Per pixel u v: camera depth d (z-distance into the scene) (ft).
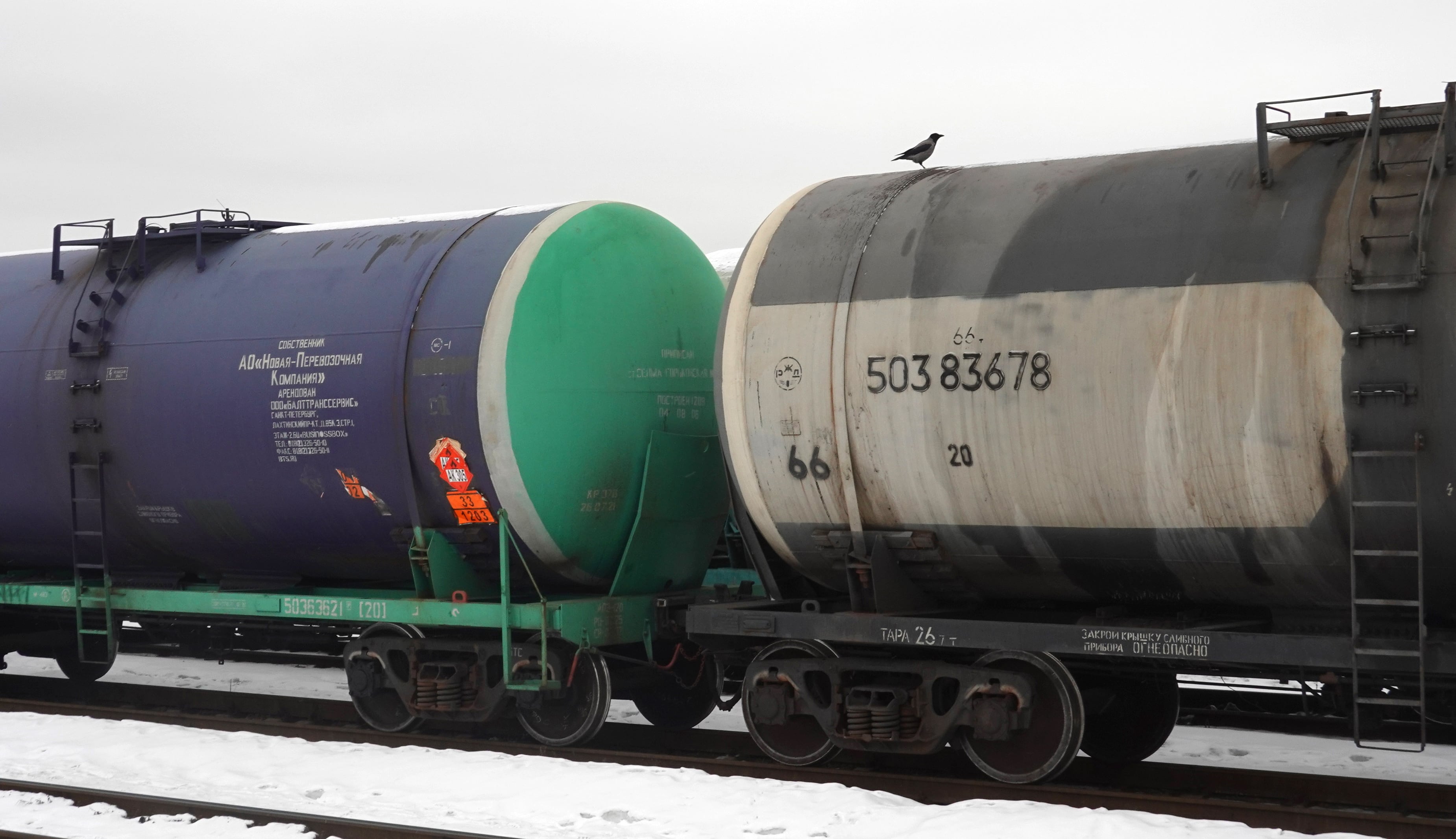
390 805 29.58
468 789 30.71
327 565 40.34
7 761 34.32
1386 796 29.09
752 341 32.50
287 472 38.27
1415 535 26.50
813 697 32.60
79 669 50.52
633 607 37.45
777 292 32.65
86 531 42.04
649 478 37.50
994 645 30.42
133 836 27.20
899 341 30.71
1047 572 31.12
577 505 36.42
